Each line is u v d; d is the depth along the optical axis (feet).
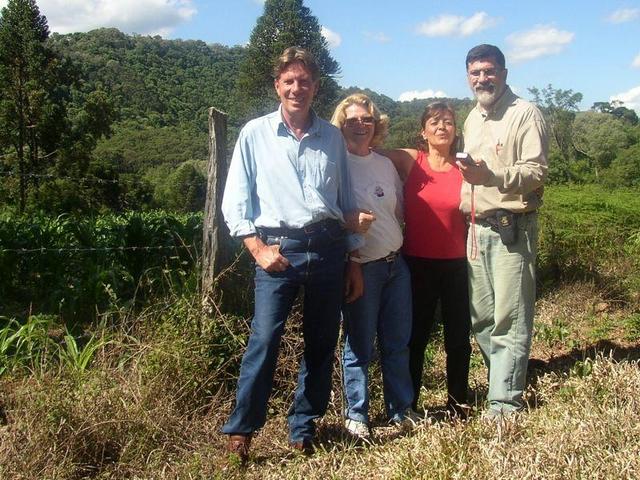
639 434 9.92
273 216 10.93
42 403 11.19
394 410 12.91
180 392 12.60
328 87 116.98
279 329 11.14
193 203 147.23
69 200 102.01
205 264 14.34
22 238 24.97
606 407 11.03
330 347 11.55
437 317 18.42
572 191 32.35
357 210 11.67
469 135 12.84
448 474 9.16
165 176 211.00
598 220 27.61
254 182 11.18
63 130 119.14
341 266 11.37
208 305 14.05
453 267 13.15
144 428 11.60
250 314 14.48
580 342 17.78
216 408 12.76
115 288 20.62
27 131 117.70
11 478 10.02
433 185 12.99
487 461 9.29
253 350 11.13
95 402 11.57
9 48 117.60
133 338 13.24
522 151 12.05
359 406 12.56
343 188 11.69
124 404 11.70
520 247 12.41
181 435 11.89
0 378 13.78
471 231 12.78
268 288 11.10
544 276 23.93
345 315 12.68
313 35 137.18
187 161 225.35
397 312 12.86
